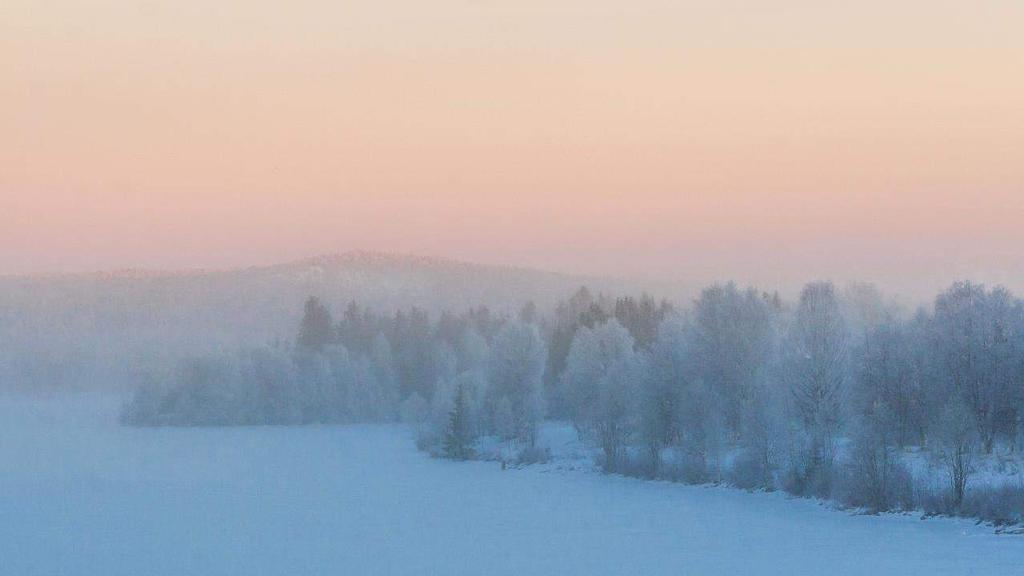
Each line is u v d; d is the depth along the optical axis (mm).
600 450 110312
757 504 76875
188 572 59656
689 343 104750
